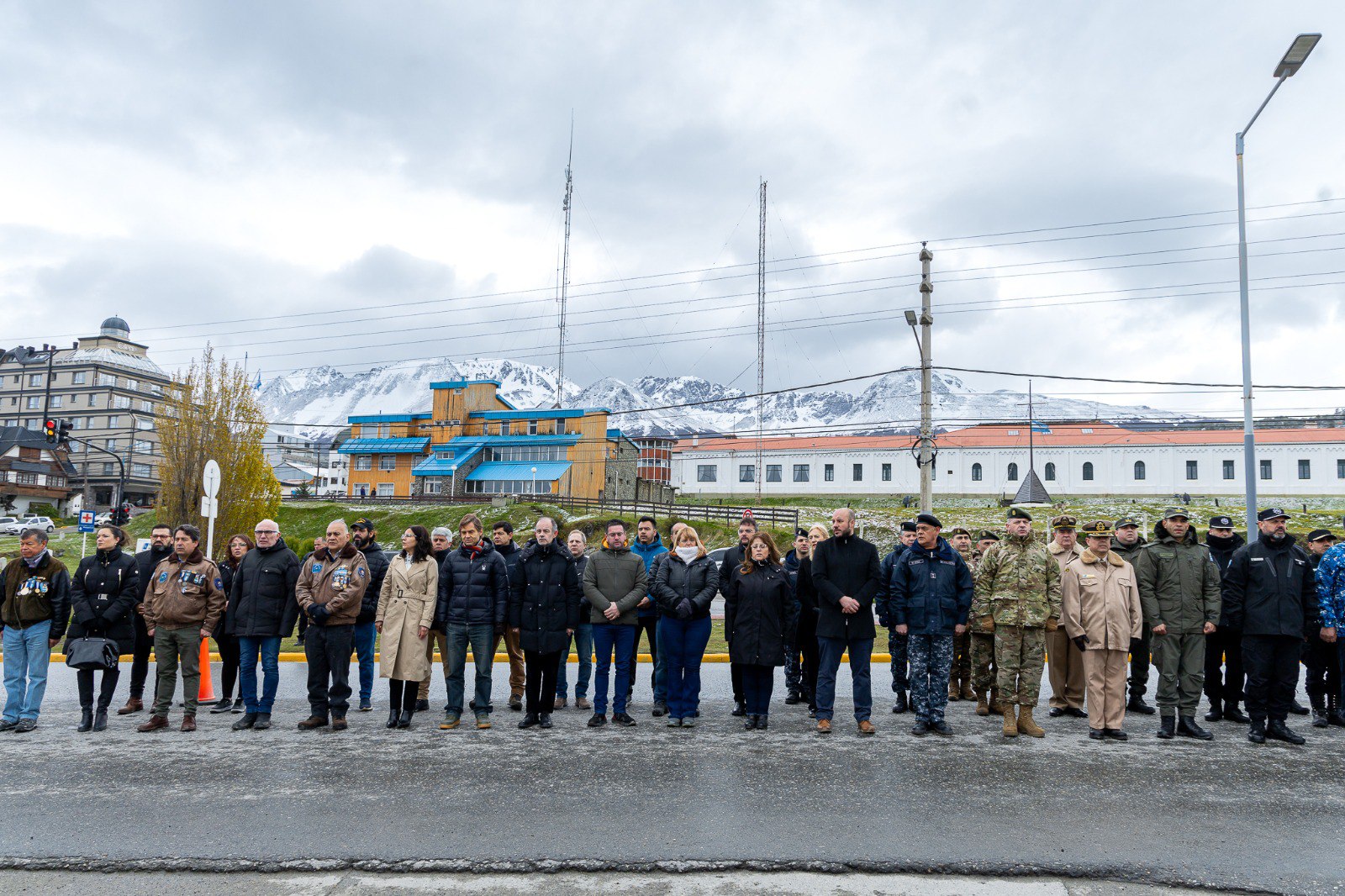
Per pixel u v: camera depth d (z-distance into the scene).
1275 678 8.42
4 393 91.69
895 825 5.57
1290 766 7.27
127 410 88.25
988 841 5.28
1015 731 8.45
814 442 72.75
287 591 9.08
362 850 5.11
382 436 70.12
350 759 7.38
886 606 10.03
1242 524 42.28
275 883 4.71
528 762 7.29
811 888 4.62
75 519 69.44
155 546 10.01
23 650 8.86
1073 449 66.19
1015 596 8.52
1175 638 8.59
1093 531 8.59
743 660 8.77
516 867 4.87
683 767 7.11
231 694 10.42
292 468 115.75
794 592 10.28
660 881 4.73
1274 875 4.79
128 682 12.68
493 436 66.56
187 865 4.89
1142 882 4.72
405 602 8.97
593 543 45.00
